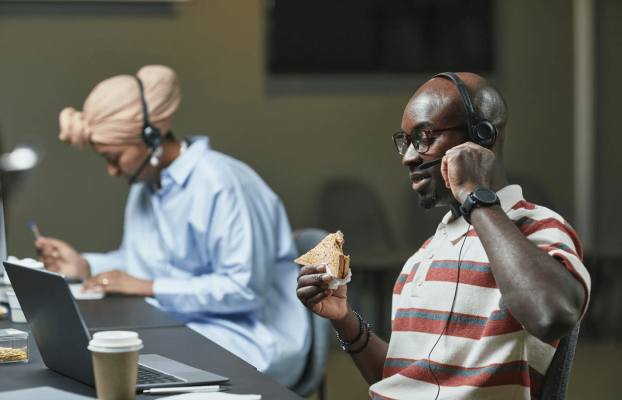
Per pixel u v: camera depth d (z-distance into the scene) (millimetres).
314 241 2299
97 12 4887
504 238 1046
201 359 1355
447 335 1232
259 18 5020
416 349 1286
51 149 4820
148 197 2629
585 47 5227
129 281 2215
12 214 4734
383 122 5117
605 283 5008
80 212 4852
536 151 5242
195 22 4969
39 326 1178
